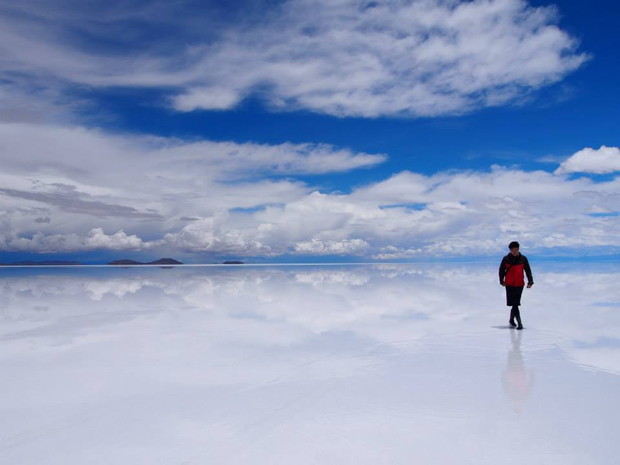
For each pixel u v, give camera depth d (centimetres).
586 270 3947
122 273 3869
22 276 3166
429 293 1641
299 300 1404
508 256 898
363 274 3484
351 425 394
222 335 820
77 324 940
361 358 644
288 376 554
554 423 394
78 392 491
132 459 333
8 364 612
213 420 409
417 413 422
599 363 608
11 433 381
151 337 800
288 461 327
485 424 393
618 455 333
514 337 791
